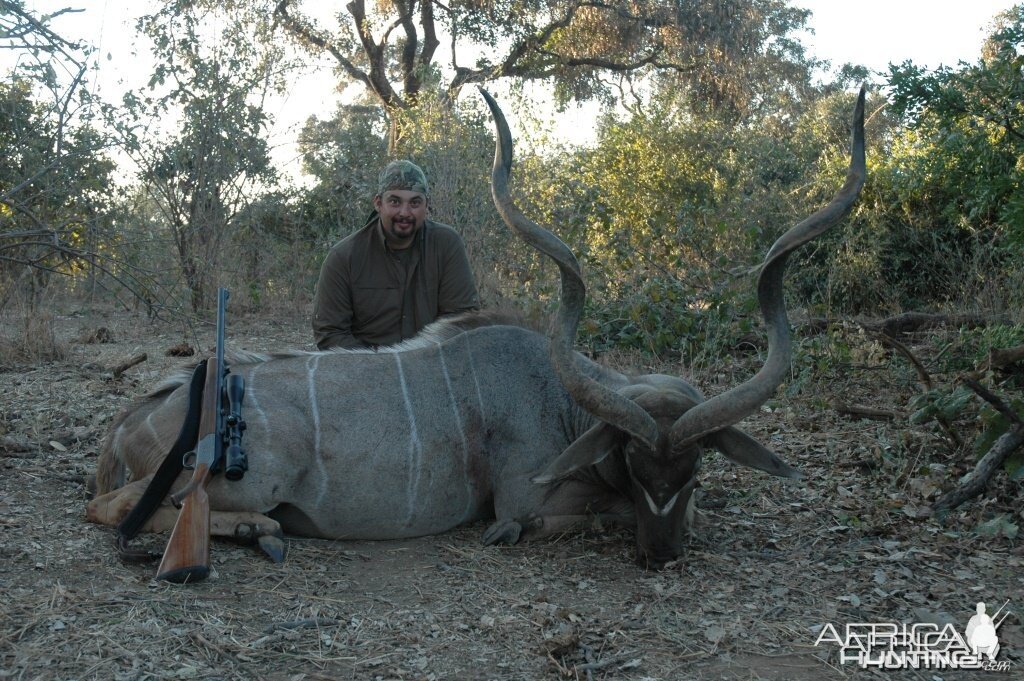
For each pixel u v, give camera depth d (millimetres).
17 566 3156
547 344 3939
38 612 2828
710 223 8609
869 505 4074
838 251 10656
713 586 3305
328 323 4527
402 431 3648
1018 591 3277
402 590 3217
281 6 18312
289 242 12102
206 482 3352
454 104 13609
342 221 12492
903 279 10625
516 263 10156
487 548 3635
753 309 7336
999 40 6219
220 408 3375
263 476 3473
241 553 3424
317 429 3580
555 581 3330
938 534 3783
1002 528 3744
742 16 21281
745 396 3217
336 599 3102
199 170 10008
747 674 2730
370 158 12648
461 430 3713
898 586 3326
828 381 6441
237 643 2760
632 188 13320
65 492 3951
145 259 7902
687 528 3762
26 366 6566
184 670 2598
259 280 10789
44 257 5328
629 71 21938
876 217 10672
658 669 2736
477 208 10680
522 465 3742
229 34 10617
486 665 2723
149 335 8453
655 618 3055
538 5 19859
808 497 4238
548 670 2701
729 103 21906
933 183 10000
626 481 3584
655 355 7109
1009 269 9070
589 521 3746
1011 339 6086
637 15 20547
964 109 6012
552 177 11836
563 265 3338
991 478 4223
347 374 3746
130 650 2672
